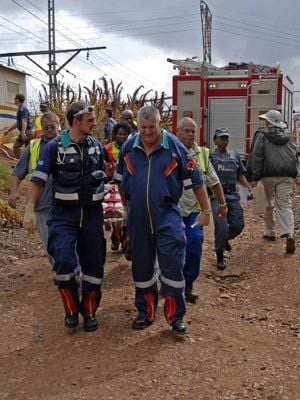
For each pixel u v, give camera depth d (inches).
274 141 308.2
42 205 229.5
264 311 228.8
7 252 307.7
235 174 292.8
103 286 247.3
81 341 190.2
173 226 186.7
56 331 200.2
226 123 627.8
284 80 620.7
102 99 641.0
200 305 227.6
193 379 163.0
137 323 196.5
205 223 197.0
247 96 619.5
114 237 299.1
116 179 201.0
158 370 167.9
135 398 153.8
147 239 191.6
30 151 230.7
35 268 280.4
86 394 157.2
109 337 191.8
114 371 168.7
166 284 187.3
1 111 750.5
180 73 641.0
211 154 292.7
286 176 307.6
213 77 626.5
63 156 190.2
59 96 657.0
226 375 165.6
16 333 201.3
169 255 185.3
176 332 186.9
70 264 190.2
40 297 237.0
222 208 239.8
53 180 195.0
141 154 188.5
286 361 177.3
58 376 168.7
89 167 191.8
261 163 311.4
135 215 189.5
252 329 205.9
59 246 190.2
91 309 197.3
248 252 319.0
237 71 623.2
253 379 163.5
